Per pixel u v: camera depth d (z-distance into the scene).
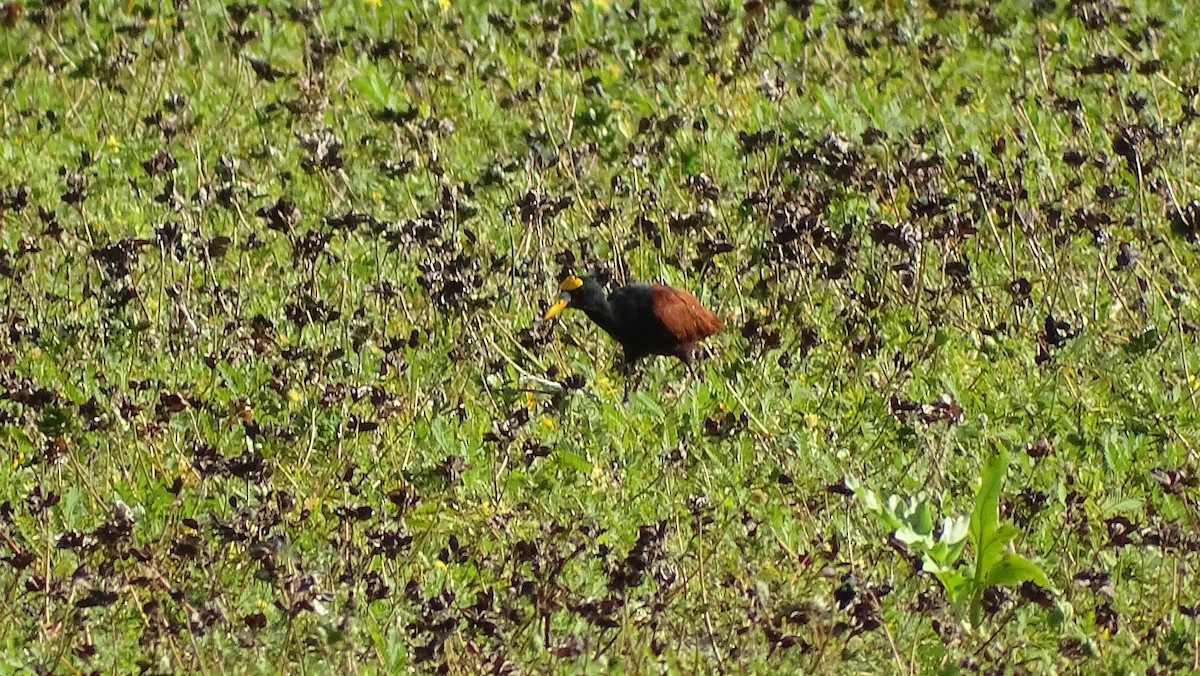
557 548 11.37
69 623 10.54
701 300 15.52
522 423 12.66
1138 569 11.52
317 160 16.31
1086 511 12.29
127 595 10.85
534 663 10.41
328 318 13.98
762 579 11.16
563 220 16.67
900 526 10.72
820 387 14.23
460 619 10.36
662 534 10.49
